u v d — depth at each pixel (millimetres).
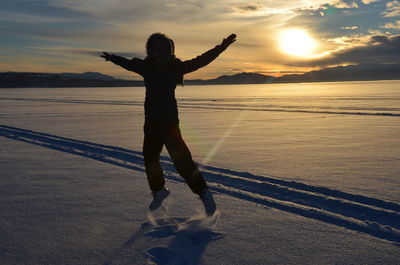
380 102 26406
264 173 4898
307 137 8898
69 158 6031
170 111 2754
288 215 3010
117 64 2754
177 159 2758
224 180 4566
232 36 2734
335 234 2574
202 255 2207
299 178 4582
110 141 8312
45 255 2227
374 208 3281
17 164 5484
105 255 2219
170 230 2629
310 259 2156
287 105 25094
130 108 23375
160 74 2727
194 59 2744
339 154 6418
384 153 6480
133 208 3207
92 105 27250
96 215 3012
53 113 18750
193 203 3363
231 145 7691
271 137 8977
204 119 14891
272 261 2125
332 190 3969
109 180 4367
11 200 3496
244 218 2924
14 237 2523
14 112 19469
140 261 2133
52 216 2988
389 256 2207
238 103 29047
